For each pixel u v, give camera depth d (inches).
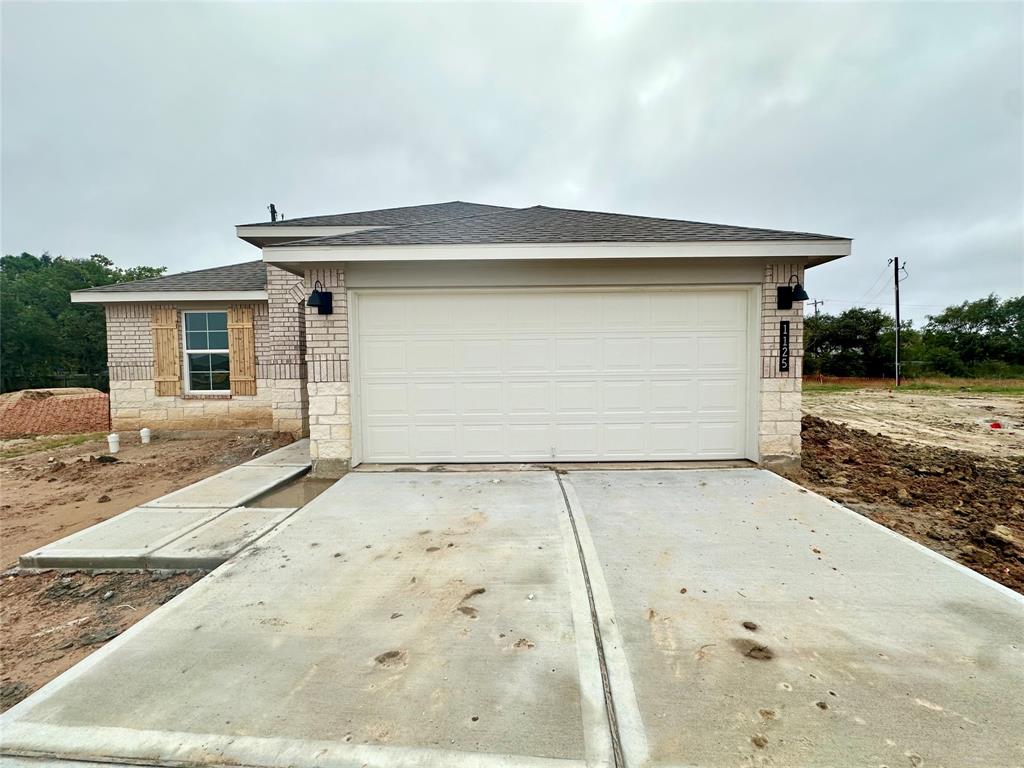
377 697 83.2
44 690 85.8
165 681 88.1
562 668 90.6
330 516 178.5
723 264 237.5
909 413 588.7
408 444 249.1
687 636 101.2
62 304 1330.0
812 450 286.5
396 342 245.3
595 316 243.8
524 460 248.7
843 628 104.0
